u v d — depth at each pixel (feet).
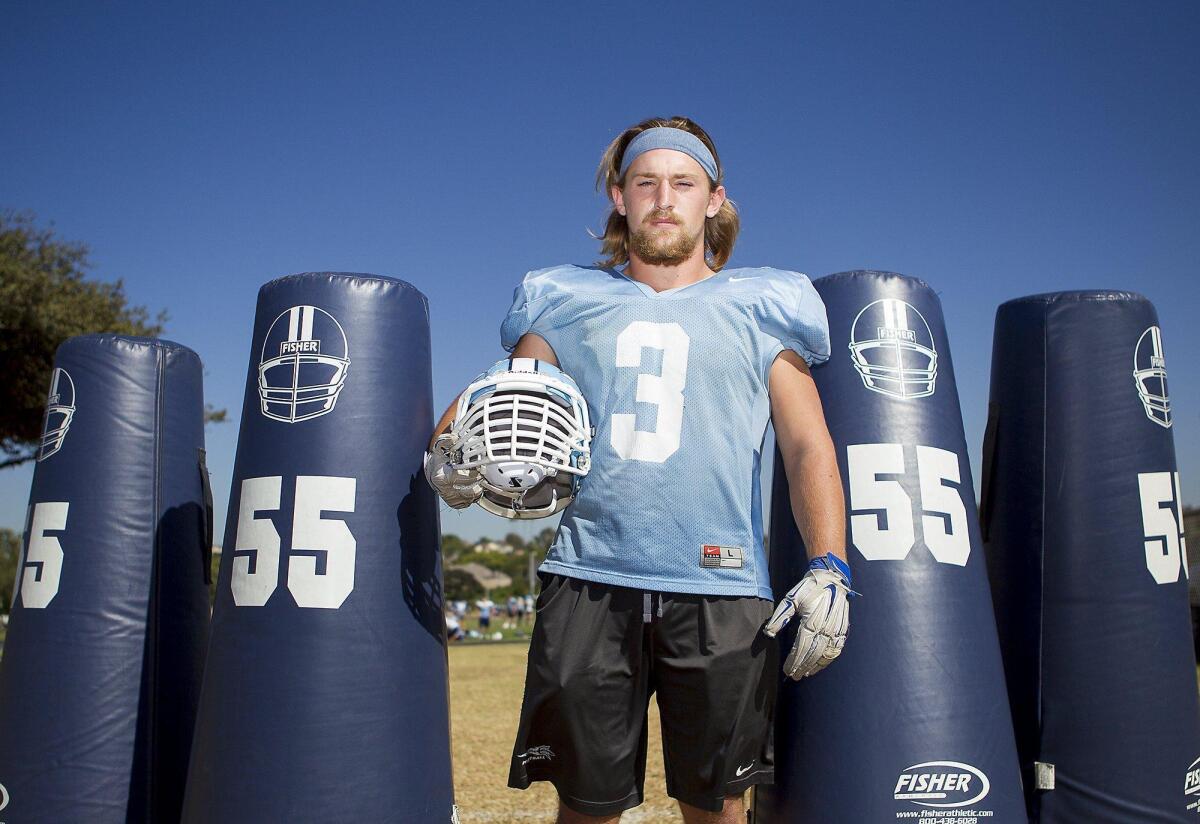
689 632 7.34
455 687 34.73
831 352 9.18
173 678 9.98
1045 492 9.48
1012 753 8.38
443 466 7.36
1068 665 9.14
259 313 8.92
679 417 7.55
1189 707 9.14
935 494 8.75
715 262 9.54
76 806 9.29
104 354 10.38
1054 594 9.30
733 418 7.65
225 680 8.02
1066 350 9.62
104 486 10.05
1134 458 9.42
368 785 7.73
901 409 8.95
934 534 8.63
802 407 7.82
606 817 7.54
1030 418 9.70
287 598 7.98
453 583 214.48
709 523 7.43
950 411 9.24
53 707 9.47
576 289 8.14
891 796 7.96
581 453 7.30
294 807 7.59
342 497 8.18
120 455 10.18
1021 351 9.89
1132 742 8.93
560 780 7.57
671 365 7.63
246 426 8.72
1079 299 9.70
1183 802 8.92
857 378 9.04
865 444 8.82
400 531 8.37
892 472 8.72
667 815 14.64
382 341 8.67
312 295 8.64
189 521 10.60
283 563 8.06
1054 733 9.11
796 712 8.50
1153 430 9.54
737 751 7.40
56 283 55.31
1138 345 9.66
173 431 10.59
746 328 7.79
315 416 8.34
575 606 7.49
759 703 7.51
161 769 9.69
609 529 7.47
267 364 8.59
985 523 10.12
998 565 9.84
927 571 8.50
